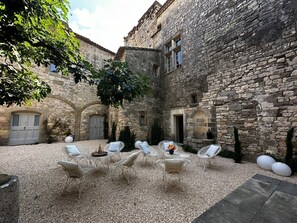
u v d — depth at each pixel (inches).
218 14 189.0
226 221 62.7
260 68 144.2
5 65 82.9
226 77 175.3
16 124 241.1
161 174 121.6
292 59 123.8
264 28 142.6
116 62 97.1
